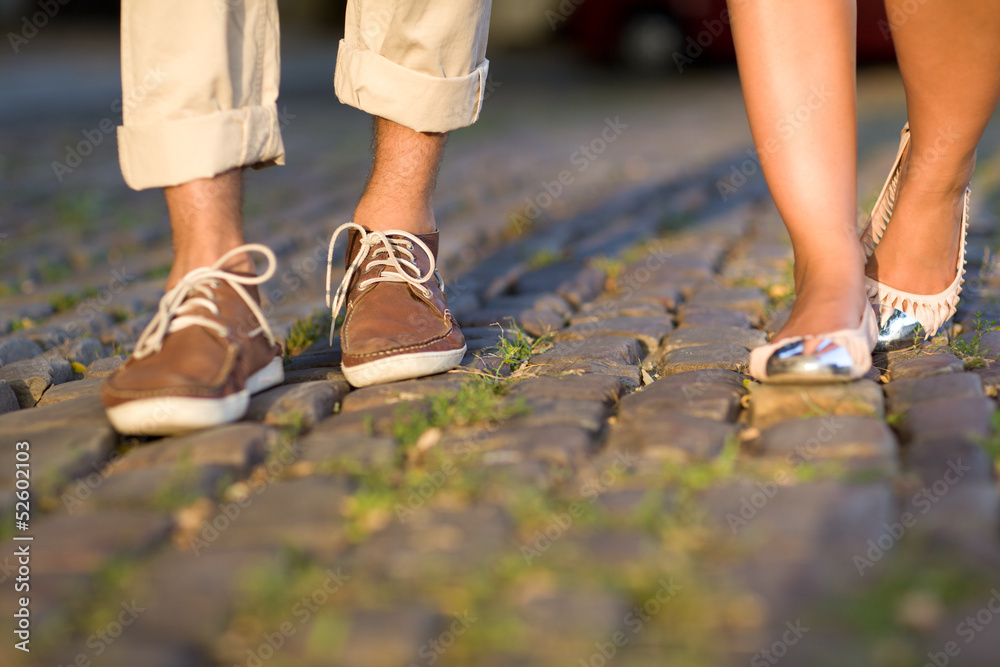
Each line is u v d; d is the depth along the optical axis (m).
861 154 5.80
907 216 2.01
